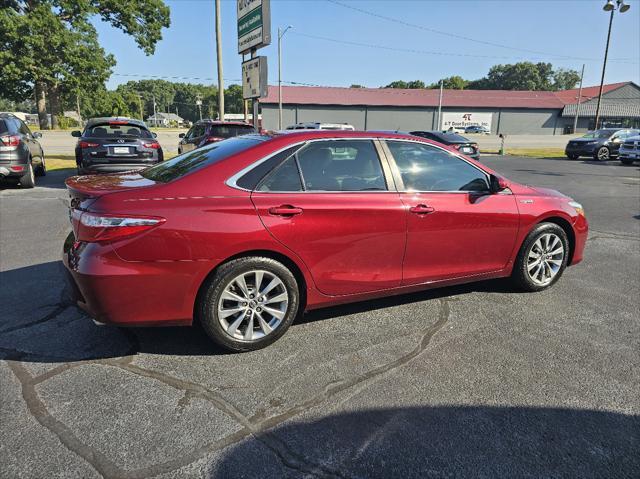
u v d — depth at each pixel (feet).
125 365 10.19
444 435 8.05
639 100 211.61
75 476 7.02
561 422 8.43
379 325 12.35
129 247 9.44
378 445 7.80
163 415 8.49
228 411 8.64
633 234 23.31
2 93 127.75
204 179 10.34
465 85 389.60
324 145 11.50
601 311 13.44
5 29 111.45
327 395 9.18
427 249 12.46
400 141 12.47
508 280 15.51
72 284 9.96
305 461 7.42
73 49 122.62
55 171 47.42
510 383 9.67
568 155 77.71
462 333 11.94
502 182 13.55
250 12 41.65
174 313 10.02
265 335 10.87
